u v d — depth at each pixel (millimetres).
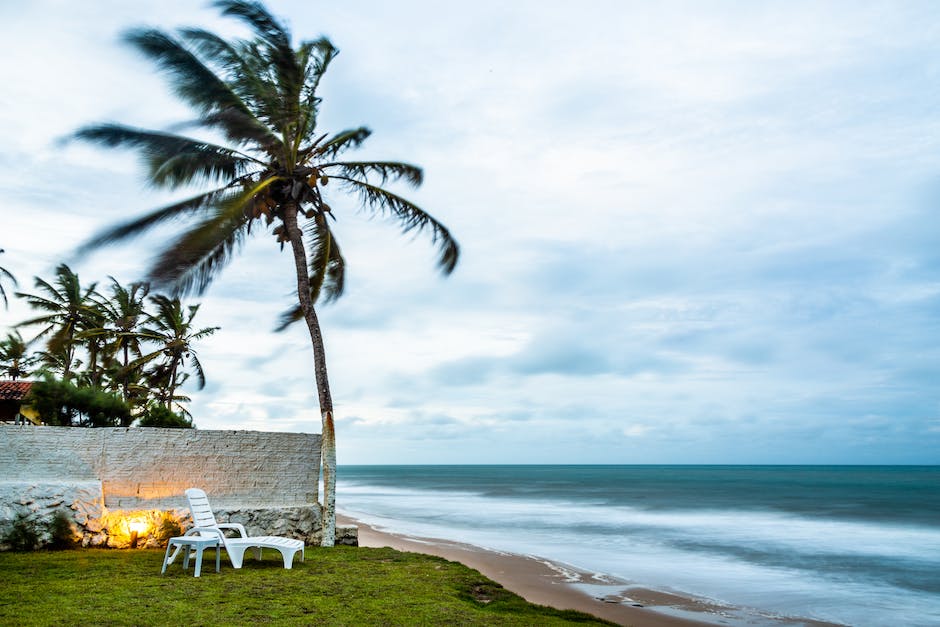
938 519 34594
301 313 19453
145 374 33062
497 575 15945
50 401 18031
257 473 14562
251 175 16297
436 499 53125
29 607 7715
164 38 14586
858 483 90312
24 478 12586
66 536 12344
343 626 7492
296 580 10047
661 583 15766
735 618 12484
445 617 8234
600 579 15922
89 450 13172
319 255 18672
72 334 31781
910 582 16672
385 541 22234
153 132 14742
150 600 8281
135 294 32594
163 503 13586
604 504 46312
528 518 34188
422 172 17344
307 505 14953
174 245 13758
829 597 14727
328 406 15352
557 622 8641
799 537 26250
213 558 11820
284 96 15102
